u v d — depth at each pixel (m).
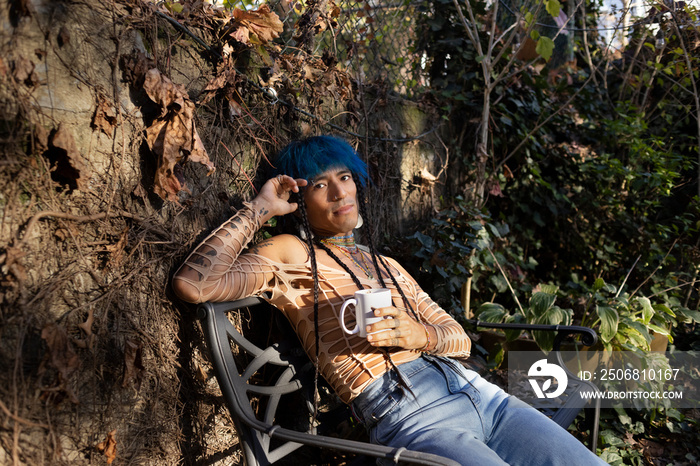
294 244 1.70
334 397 2.29
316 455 2.04
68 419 1.26
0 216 1.14
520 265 3.77
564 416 1.91
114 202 1.38
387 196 2.88
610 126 4.16
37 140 1.19
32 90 1.19
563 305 3.72
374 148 2.76
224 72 1.69
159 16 1.51
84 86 1.30
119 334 1.38
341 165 1.77
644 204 4.19
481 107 3.43
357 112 2.61
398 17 3.12
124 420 1.40
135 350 1.36
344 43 2.63
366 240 2.66
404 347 1.58
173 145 1.45
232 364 1.48
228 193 1.81
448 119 3.36
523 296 3.73
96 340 1.32
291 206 1.71
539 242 4.06
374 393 1.59
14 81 1.15
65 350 1.20
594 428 2.07
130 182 1.43
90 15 1.32
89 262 1.32
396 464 1.44
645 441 2.68
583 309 3.53
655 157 4.04
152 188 1.50
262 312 1.93
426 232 3.18
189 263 1.45
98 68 1.34
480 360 2.79
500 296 3.75
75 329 1.27
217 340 1.45
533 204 4.01
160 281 1.51
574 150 4.11
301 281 1.67
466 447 1.42
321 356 1.64
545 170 4.11
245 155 1.90
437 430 1.50
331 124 2.38
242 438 1.47
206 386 1.69
